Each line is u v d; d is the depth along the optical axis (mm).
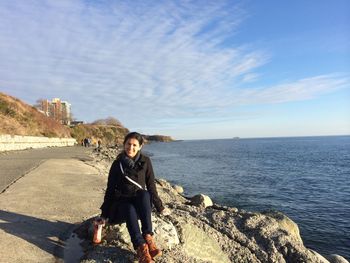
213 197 23578
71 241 6168
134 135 5883
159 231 5910
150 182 5934
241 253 6980
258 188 28156
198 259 6027
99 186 10977
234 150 106125
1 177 11914
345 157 69688
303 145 151500
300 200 24062
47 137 43969
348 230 16812
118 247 5645
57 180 11641
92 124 115000
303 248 7582
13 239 5992
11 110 43312
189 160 60125
